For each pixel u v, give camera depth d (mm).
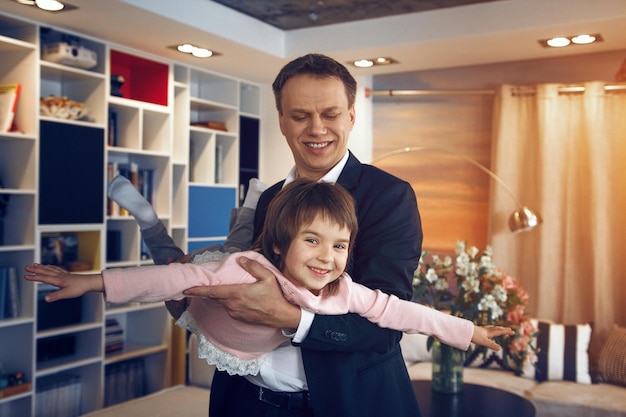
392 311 1232
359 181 1427
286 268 1243
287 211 1227
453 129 4836
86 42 4082
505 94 4477
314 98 1358
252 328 1236
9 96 3604
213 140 5012
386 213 1337
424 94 4785
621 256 4188
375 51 4285
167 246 1537
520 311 3010
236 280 1190
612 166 4188
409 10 4004
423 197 4941
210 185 4973
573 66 4395
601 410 3395
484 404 2926
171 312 1473
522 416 2750
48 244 3992
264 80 5332
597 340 4086
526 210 4098
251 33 4164
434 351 3117
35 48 3613
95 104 4105
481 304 2906
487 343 1291
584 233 4254
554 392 3586
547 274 4312
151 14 3473
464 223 4785
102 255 4078
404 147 5023
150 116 4656
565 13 3566
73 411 4121
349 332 1203
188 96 4711
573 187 4270
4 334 3809
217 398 1508
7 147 3760
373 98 5156
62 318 3977
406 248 1317
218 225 5062
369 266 1304
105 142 4078
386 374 1358
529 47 4141
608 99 4184
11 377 3625
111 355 4320
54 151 3758
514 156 4477
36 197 3645
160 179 4613
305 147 1404
